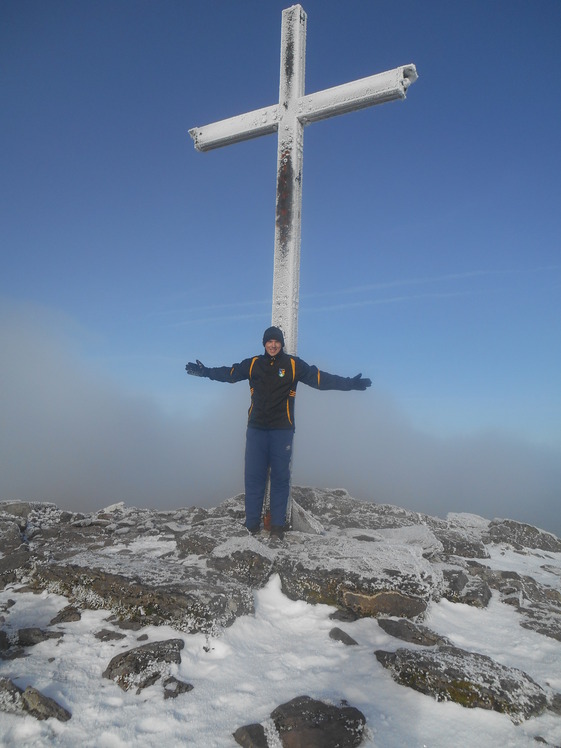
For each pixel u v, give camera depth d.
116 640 3.31
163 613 3.47
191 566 4.30
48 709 2.59
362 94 5.44
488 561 5.63
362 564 4.10
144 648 3.08
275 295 5.64
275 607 3.92
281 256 5.65
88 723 2.54
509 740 2.53
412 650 3.15
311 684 2.90
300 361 5.32
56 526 6.05
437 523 7.16
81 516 6.54
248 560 4.25
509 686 2.83
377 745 2.45
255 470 5.34
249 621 3.61
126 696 2.76
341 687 2.88
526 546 6.95
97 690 2.80
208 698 2.76
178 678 2.92
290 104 5.82
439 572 4.41
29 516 6.29
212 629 3.35
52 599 3.91
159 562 4.30
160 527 5.98
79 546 5.24
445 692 2.80
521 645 3.56
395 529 5.72
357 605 3.80
